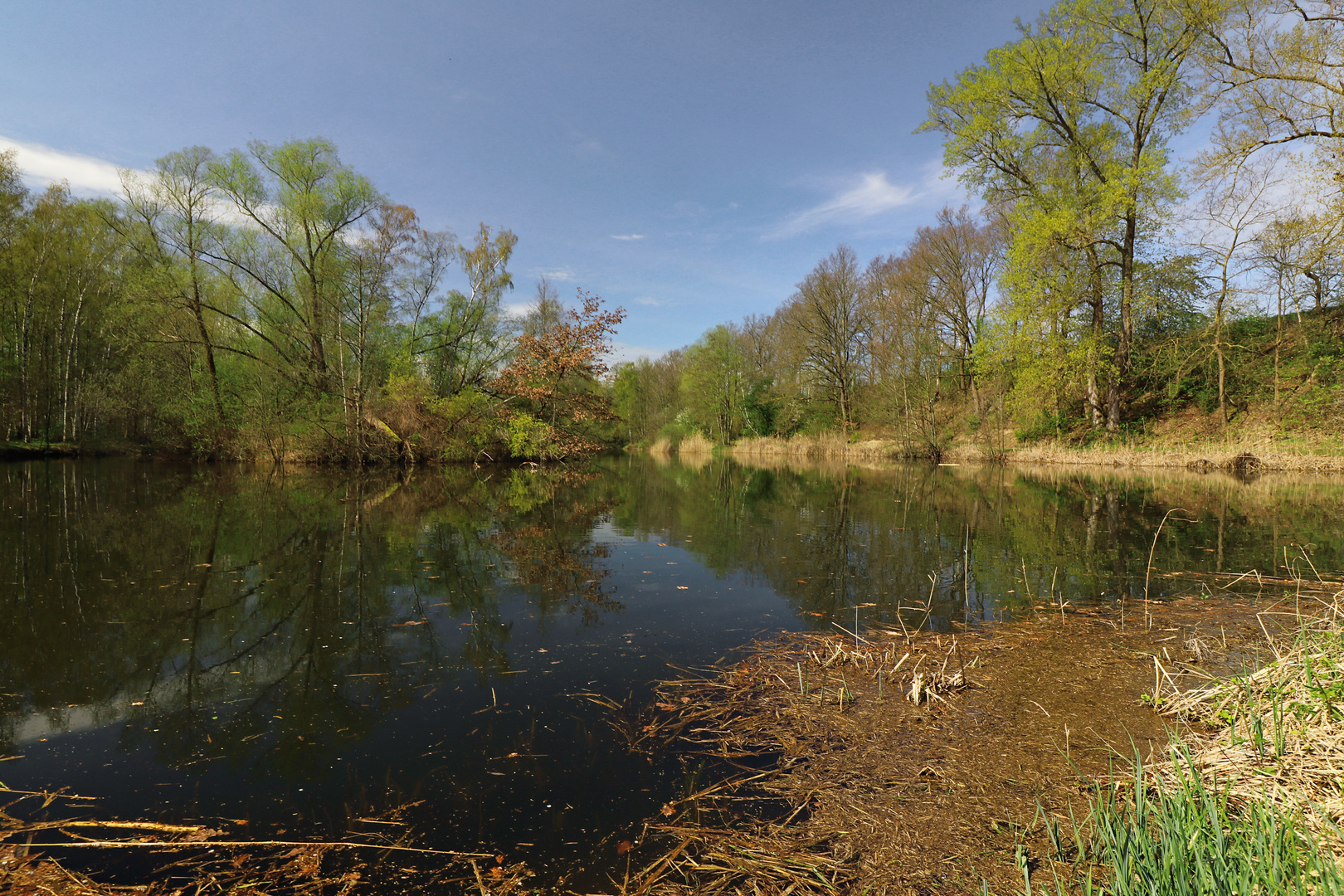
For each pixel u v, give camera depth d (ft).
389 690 11.51
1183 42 54.24
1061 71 57.67
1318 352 61.72
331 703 11.00
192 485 47.93
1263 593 17.66
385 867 6.68
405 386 68.49
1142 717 10.02
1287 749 8.06
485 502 40.27
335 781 8.43
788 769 8.59
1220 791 7.38
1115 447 68.18
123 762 9.01
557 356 78.43
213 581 19.48
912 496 43.70
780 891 6.22
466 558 23.15
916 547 25.21
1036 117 63.00
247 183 68.69
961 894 6.12
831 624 15.39
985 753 8.92
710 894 6.19
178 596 17.84
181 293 67.82
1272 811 6.56
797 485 53.72
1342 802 6.83
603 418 85.97
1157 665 10.28
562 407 81.56
